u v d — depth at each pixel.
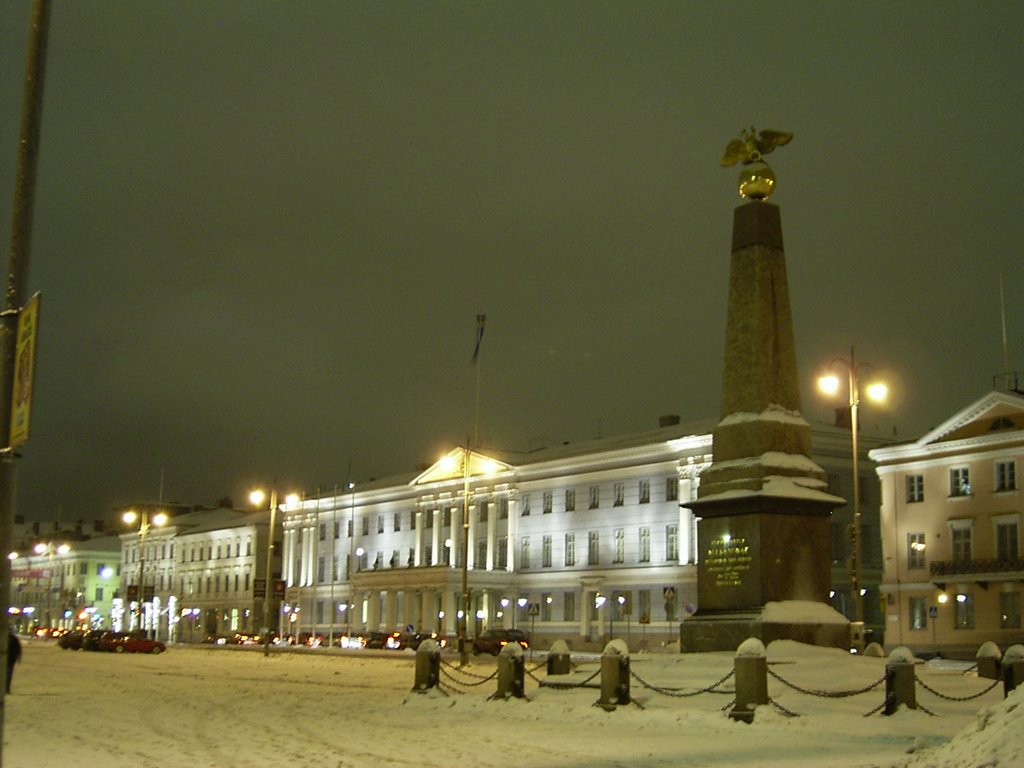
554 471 91.31
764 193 29.56
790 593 27.50
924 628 66.06
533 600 91.25
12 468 10.27
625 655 23.81
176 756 17.59
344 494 114.44
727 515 28.14
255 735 20.78
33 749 18.44
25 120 11.16
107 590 157.88
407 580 97.56
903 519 67.88
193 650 82.62
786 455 28.30
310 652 77.12
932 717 21.03
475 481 98.44
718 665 25.97
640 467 83.94
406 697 28.05
